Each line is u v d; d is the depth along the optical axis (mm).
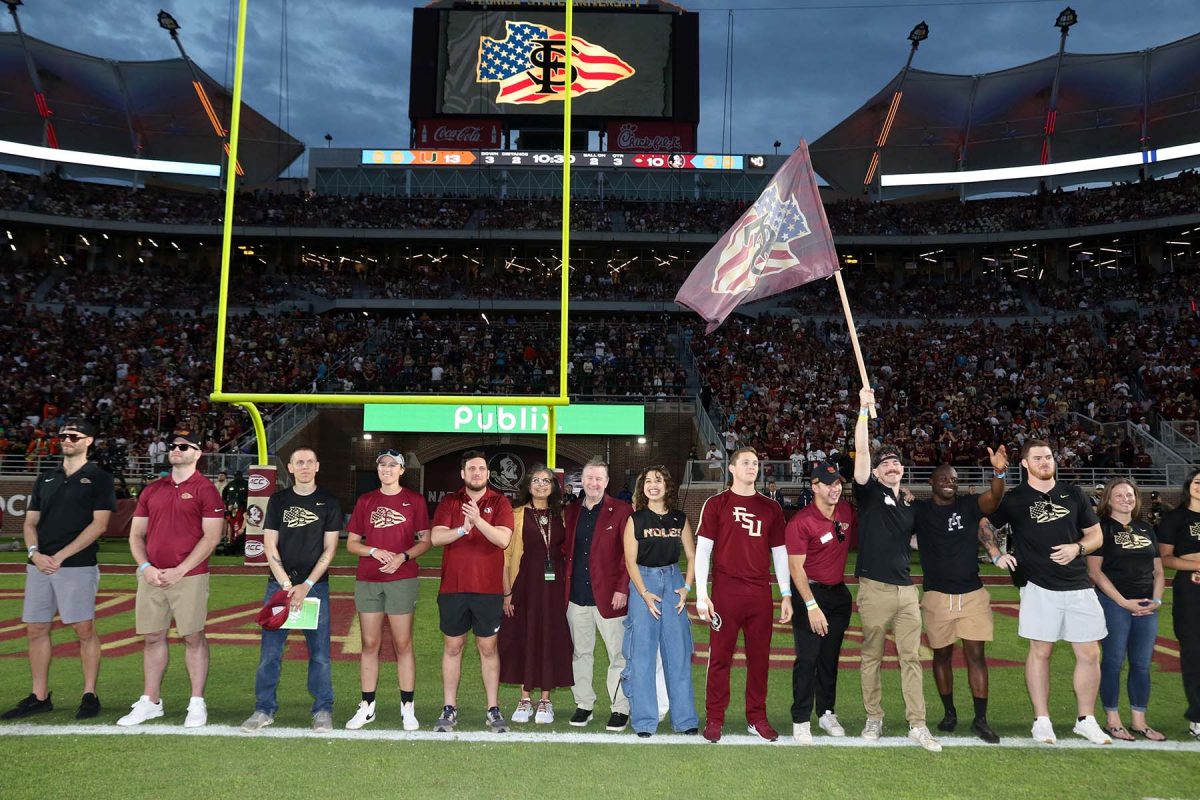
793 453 23906
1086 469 23141
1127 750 5312
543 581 5945
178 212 38969
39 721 5574
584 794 4375
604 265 40281
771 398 28219
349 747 5121
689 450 27594
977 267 40062
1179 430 25094
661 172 42312
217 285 37906
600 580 5723
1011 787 4586
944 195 44406
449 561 5691
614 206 41000
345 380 28969
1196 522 5797
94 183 41812
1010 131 40719
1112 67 37562
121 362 29906
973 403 27906
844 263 41188
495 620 5641
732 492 5711
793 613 5660
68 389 27641
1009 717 6121
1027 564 5633
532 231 38125
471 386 28531
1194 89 36562
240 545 17156
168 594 5594
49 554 5734
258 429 13328
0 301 32688
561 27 39375
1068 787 4602
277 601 5504
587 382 29484
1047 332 34062
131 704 6051
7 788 4320
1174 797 4473
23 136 40469
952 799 4391
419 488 27922
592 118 39812
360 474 28031
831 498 5609
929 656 8312
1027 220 39250
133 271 38594
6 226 36781
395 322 34688
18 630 8750
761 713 5520
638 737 5469
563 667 5855
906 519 5652
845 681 7258
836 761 5004
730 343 33375
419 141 40281
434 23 39469
